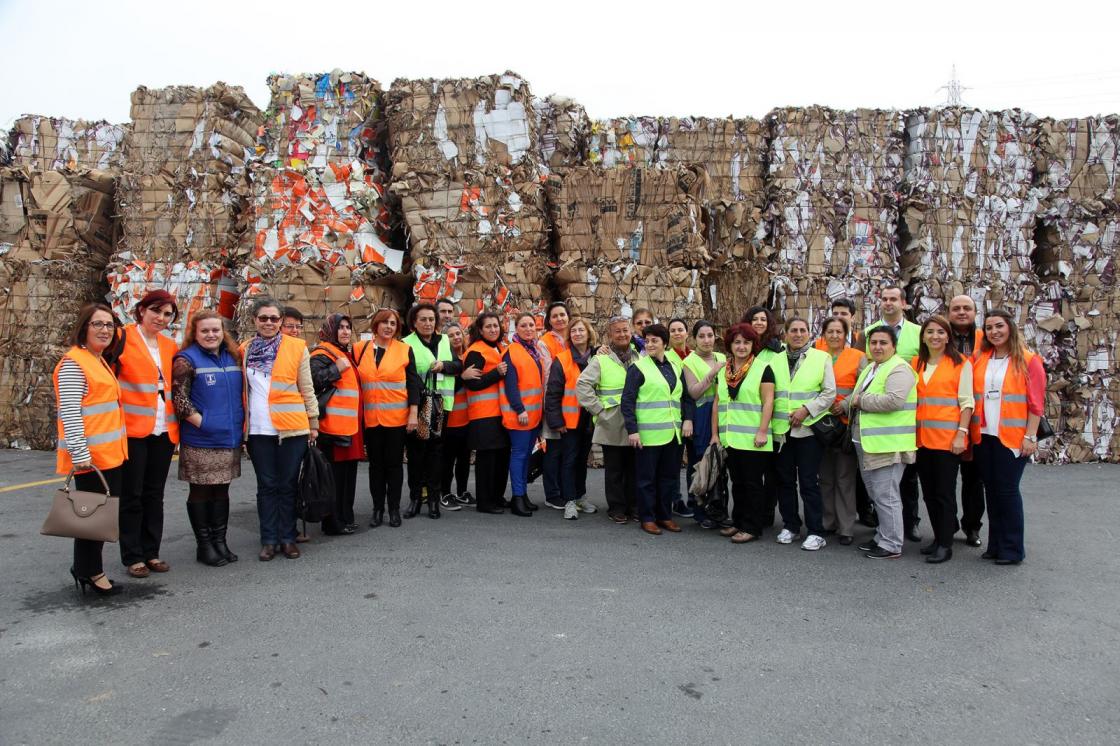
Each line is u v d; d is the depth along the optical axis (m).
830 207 10.79
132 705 3.37
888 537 5.86
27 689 3.52
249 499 7.80
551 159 10.89
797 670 3.80
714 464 6.51
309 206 10.27
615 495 6.96
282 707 3.36
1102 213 10.88
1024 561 5.79
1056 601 4.89
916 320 10.67
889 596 4.96
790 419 6.11
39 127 11.63
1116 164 11.00
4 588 4.95
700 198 10.48
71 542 6.05
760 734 3.17
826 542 6.34
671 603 4.76
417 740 3.10
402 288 10.83
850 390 6.47
